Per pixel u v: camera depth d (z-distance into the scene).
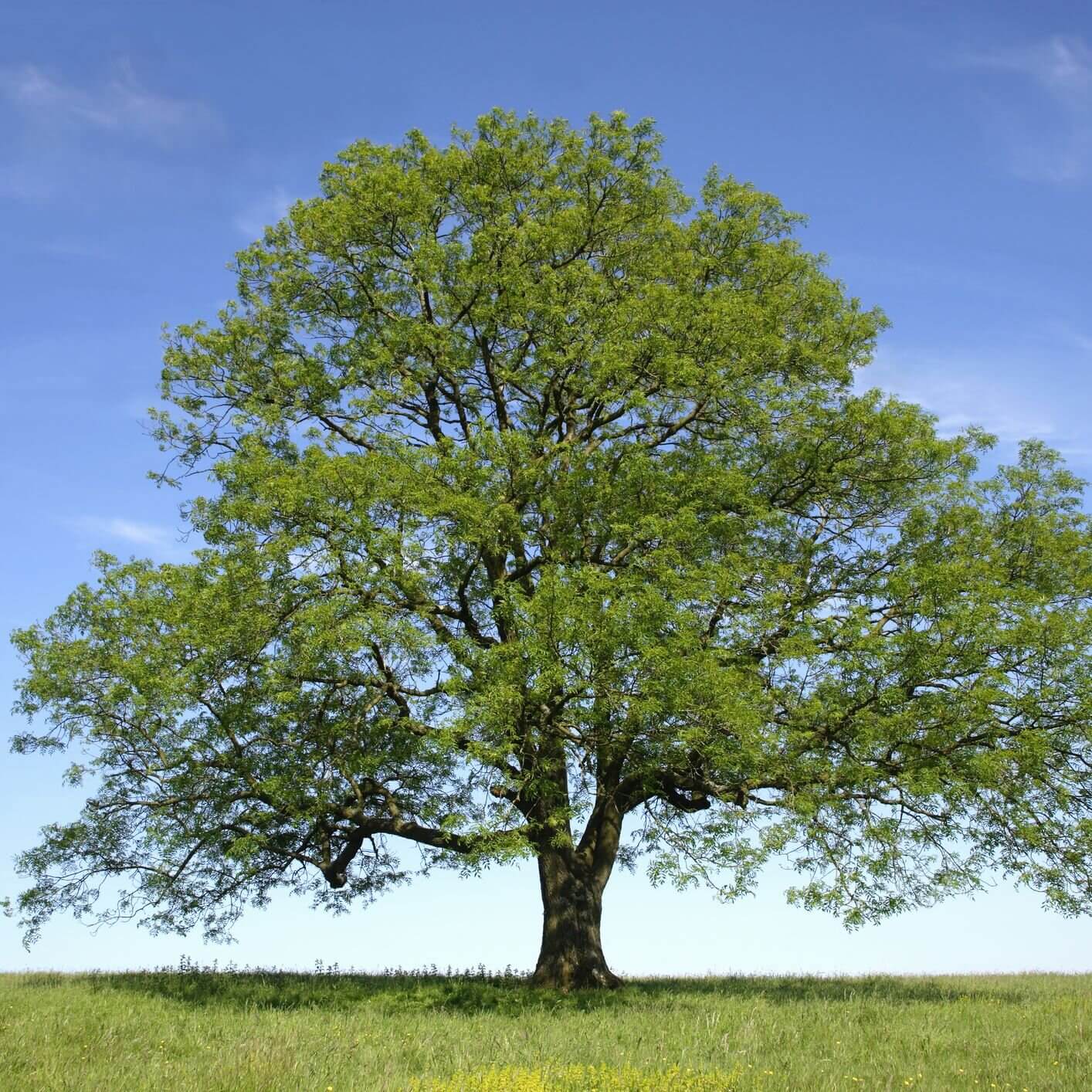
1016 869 17.53
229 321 21.41
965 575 17.97
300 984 19.48
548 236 20.80
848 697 17.58
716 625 18.53
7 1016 14.16
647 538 18.31
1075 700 17.56
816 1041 12.60
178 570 18.88
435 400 22.02
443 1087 9.64
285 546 17.52
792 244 22.77
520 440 18.81
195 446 21.62
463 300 21.33
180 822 19.53
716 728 16.77
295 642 17.84
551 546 19.52
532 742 17.17
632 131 22.47
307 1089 9.52
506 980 20.55
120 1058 11.23
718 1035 12.91
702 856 16.88
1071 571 19.75
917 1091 9.91
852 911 16.95
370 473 17.83
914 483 20.03
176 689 17.56
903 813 17.66
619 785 18.25
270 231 21.75
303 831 20.06
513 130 22.19
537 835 19.36
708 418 20.98
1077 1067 10.98
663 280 21.61
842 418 19.36
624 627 16.28
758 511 18.81
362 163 22.09
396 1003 16.64
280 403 21.11
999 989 20.03
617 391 19.50
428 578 19.11
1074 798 17.72
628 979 23.19
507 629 19.45
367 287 21.58
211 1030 13.28
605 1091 9.55
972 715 16.86
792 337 21.55
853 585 20.27
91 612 20.00
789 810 17.08
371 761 18.38
